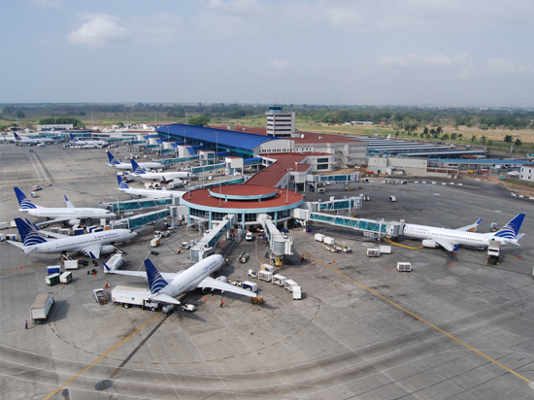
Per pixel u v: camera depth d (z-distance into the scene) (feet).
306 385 137.39
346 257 264.31
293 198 343.26
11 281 219.61
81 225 326.03
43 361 148.87
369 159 648.38
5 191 453.58
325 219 307.37
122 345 159.63
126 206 338.95
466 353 159.12
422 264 255.09
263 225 298.15
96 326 173.88
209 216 309.22
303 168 501.56
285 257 261.65
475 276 238.07
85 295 203.51
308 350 157.89
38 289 209.77
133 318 181.37
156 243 277.85
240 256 261.44
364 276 233.55
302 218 317.22
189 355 153.38
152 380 138.92
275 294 207.21
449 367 149.79
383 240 304.30
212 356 152.87
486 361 154.10
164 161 642.63
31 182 510.17
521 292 217.15
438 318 186.60
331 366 148.05
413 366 149.69
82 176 561.84
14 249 271.49
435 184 555.69
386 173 633.61
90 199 418.10
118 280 221.66
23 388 134.31
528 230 337.31
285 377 141.28
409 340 167.02
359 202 352.49
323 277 230.48
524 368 150.41
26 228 227.81
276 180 424.87
